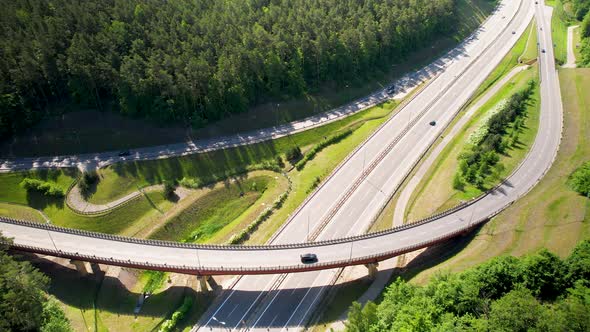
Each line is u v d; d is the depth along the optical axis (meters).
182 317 91.50
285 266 91.25
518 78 174.25
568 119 140.38
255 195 127.56
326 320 89.50
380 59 175.62
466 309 73.75
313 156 138.25
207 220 121.38
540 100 153.12
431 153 133.50
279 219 114.31
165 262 93.62
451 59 191.62
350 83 166.00
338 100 159.50
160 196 124.25
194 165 132.25
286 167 134.50
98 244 99.56
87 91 137.00
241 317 90.69
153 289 101.25
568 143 128.12
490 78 175.12
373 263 94.81
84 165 130.00
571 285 75.88
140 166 130.12
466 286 76.38
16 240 100.56
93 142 135.88
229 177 131.12
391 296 81.25
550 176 115.31
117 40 140.25
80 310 96.00
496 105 150.25
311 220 111.00
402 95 166.12
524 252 90.88
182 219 119.44
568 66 185.75
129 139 136.88
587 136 129.38
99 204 120.88
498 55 194.00
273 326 88.69
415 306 74.75
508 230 98.50
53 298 89.50
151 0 159.50
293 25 157.75
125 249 97.88
